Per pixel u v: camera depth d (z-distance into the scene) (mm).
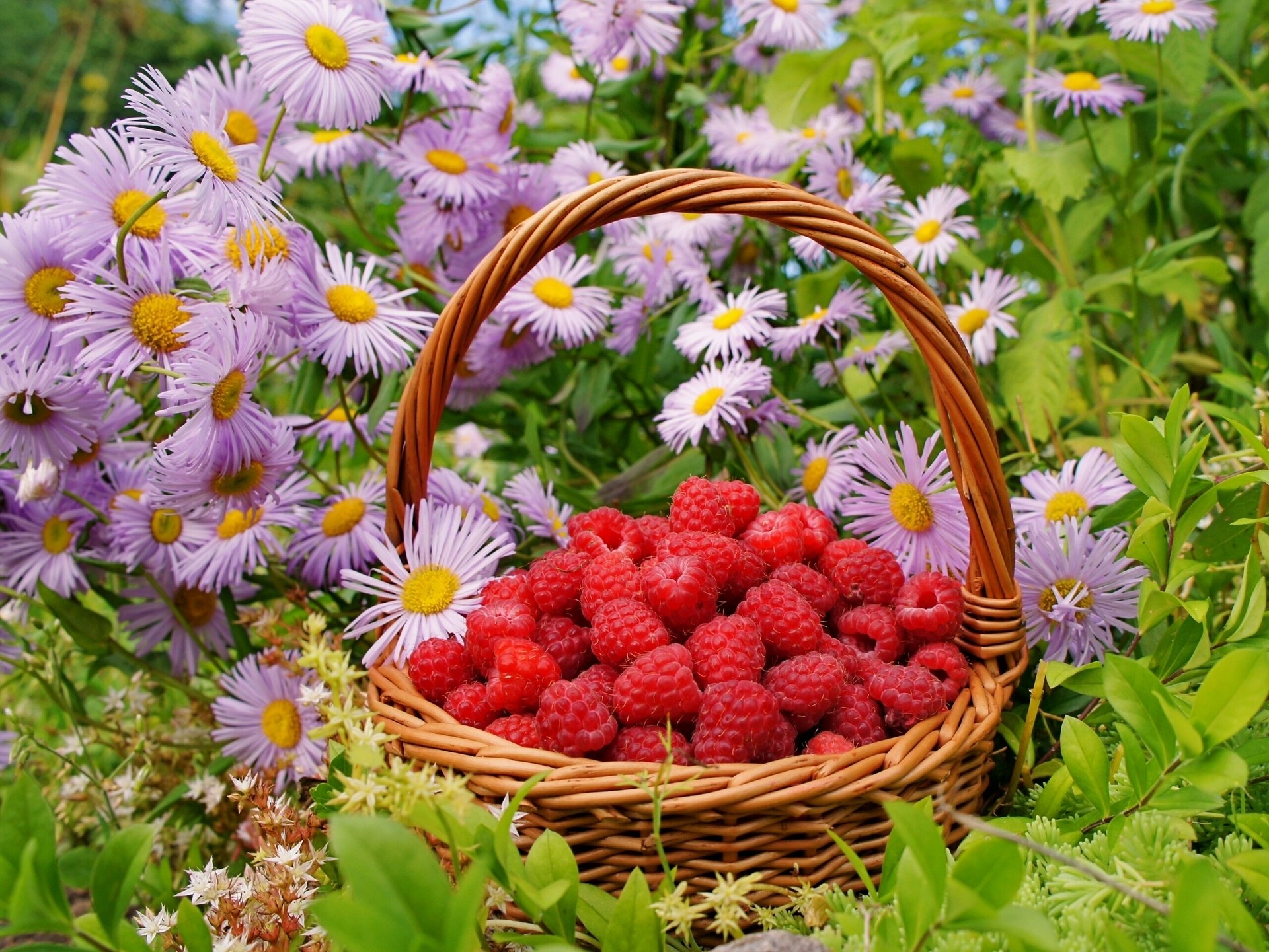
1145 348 811
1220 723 458
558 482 679
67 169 567
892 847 467
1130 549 537
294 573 663
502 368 703
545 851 464
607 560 540
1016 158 722
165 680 650
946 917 429
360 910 421
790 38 741
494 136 710
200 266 582
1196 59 726
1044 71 753
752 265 798
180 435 552
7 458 616
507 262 529
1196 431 561
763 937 451
